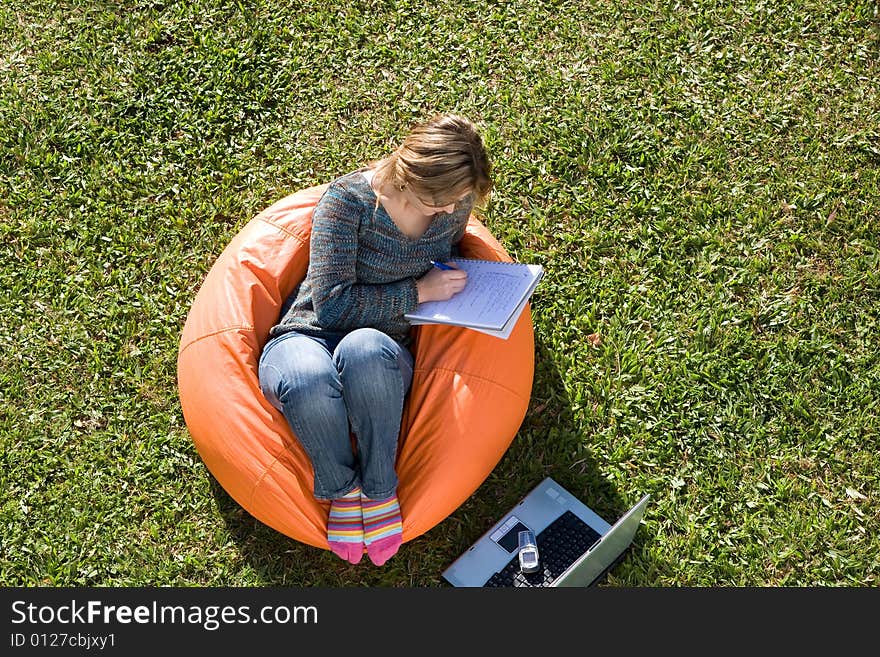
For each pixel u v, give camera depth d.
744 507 3.73
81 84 4.88
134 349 4.13
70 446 3.91
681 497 3.76
